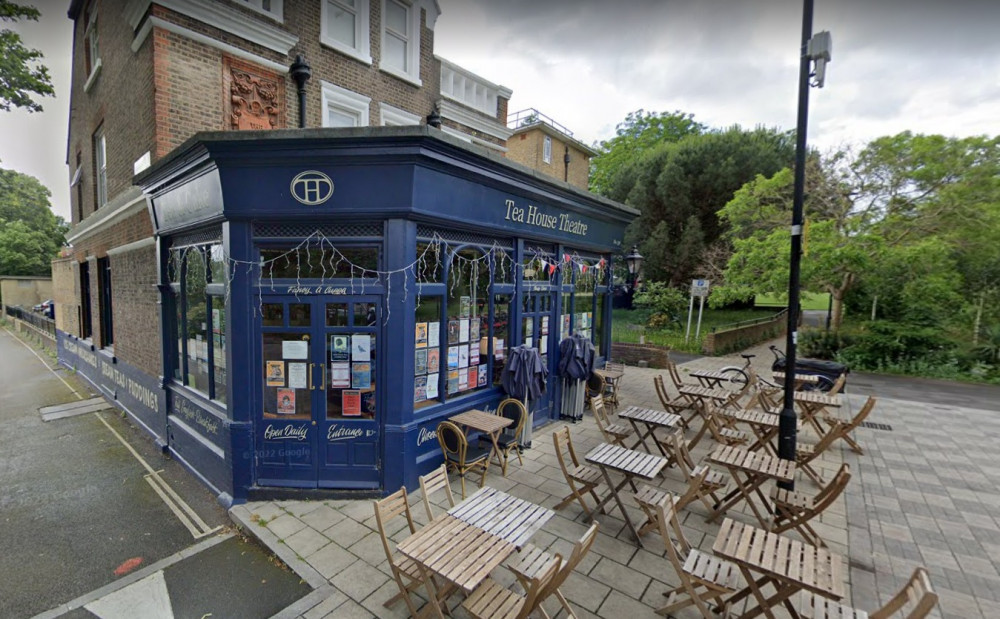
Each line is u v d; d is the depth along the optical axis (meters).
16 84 12.66
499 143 12.61
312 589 3.59
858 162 13.98
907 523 4.62
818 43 4.25
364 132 4.33
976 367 12.63
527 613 2.62
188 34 5.84
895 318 14.84
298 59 6.72
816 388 9.38
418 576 3.10
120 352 8.59
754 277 15.30
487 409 6.19
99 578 3.90
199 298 5.70
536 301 7.28
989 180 12.29
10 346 18.81
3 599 3.63
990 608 3.40
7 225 35.53
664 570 3.77
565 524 4.48
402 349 4.84
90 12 9.05
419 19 9.65
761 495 4.35
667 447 5.70
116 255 8.38
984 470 6.02
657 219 23.03
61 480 5.80
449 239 5.51
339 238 4.82
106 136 8.08
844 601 3.46
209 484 5.40
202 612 3.40
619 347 14.55
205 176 4.89
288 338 4.89
